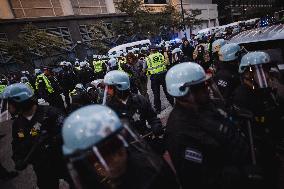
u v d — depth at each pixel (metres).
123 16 35.84
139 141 1.34
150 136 2.56
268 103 2.27
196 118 1.58
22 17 26.97
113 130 1.09
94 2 34.03
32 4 27.88
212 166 1.52
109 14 34.06
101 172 1.18
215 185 1.48
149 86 12.26
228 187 1.48
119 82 2.66
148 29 34.38
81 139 1.05
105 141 1.07
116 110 2.65
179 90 1.60
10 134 7.87
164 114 6.72
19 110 2.67
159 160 1.33
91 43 31.36
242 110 2.13
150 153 1.34
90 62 16.16
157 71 6.74
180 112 1.64
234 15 67.56
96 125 1.07
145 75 7.45
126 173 1.23
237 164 1.58
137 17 34.00
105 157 1.12
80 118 1.10
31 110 2.72
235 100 2.30
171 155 1.58
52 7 29.53
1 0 25.33
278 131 2.35
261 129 2.26
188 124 1.57
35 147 2.61
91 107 1.16
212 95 1.97
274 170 2.27
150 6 40.84
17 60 22.83
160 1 45.56
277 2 9.03
